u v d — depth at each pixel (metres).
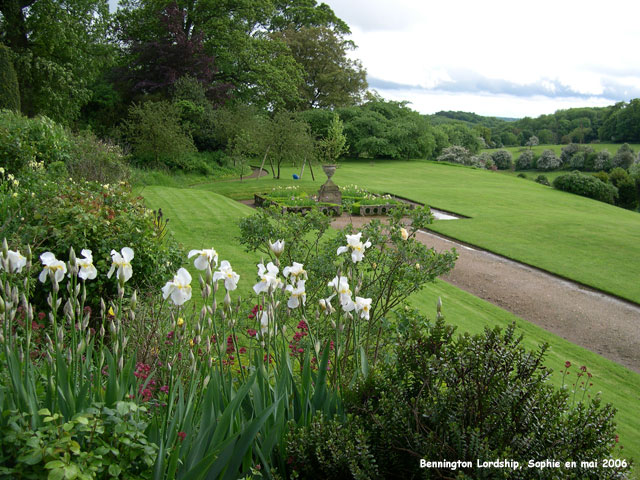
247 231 5.89
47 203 6.45
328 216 6.00
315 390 2.74
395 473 2.55
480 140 59.88
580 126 77.88
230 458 2.07
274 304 2.73
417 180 33.41
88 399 2.24
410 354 2.87
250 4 36.09
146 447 1.94
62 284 5.69
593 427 2.51
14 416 1.86
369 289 4.97
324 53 49.00
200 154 31.97
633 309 10.59
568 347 8.30
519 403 2.51
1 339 2.20
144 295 5.79
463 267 13.12
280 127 29.34
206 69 34.62
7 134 11.50
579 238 16.89
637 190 38.34
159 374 3.45
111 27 35.59
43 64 24.17
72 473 1.67
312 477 2.44
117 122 33.41
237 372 3.41
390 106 50.34
